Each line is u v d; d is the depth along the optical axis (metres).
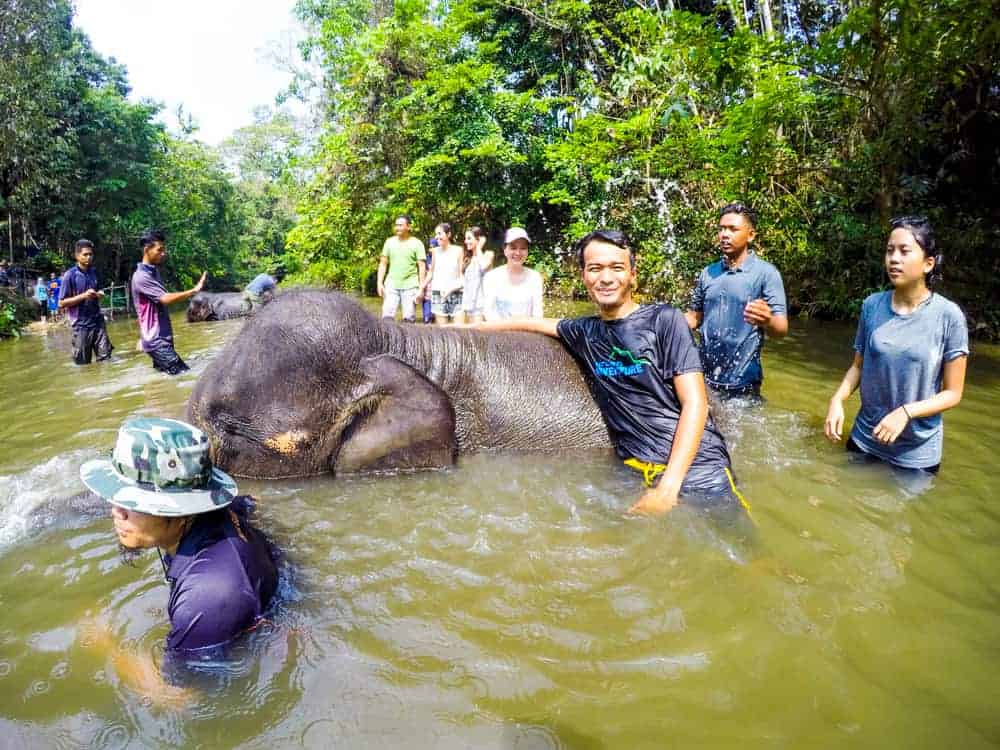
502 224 17.25
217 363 3.87
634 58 11.26
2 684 2.00
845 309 9.25
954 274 8.45
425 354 4.10
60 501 3.32
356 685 2.00
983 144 8.72
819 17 11.38
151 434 1.99
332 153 18.11
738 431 4.23
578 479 3.61
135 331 12.27
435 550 2.86
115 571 2.65
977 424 4.41
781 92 8.54
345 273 18.70
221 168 42.66
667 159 10.73
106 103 23.14
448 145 15.27
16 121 18.08
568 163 13.90
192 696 1.93
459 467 3.90
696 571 2.63
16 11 18.06
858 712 1.88
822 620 2.31
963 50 7.41
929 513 3.10
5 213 20.12
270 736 1.80
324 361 3.74
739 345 4.79
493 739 1.80
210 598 1.96
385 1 21.27
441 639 2.23
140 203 25.23
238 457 3.77
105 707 1.90
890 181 8.88
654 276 11.76
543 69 17.34
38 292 16.06
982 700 1.92
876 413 3.69
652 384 3.33
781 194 10.60
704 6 14.57
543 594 2.50
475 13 16.58
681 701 1.94
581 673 2.07
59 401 5.66
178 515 1.95
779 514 3.10
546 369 4.18
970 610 2.35
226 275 38.25
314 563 2.75
